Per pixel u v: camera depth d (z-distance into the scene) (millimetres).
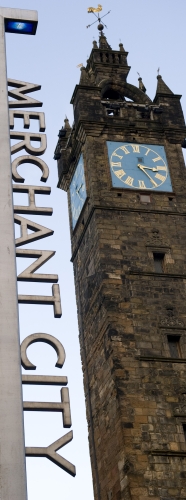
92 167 53125
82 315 51531
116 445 42750
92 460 46906
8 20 26938
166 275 49062
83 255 52906
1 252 21922
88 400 48781
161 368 44906
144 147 55312
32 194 24203
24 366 20734
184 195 53781
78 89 56812
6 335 20609
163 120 57031
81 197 54469
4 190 23031
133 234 50594
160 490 40312
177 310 47750
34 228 23562
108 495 43312
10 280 21516
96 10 66312
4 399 19562
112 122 55688
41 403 20391
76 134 56438
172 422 42969
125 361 44719
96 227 50344
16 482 18453
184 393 44250
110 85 60031
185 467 41469
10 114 25781
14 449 18906
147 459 41250
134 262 49219
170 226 51844
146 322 46656
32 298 22125
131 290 47812
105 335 46469
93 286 49719
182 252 50812
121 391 43469
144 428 42375
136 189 52719
